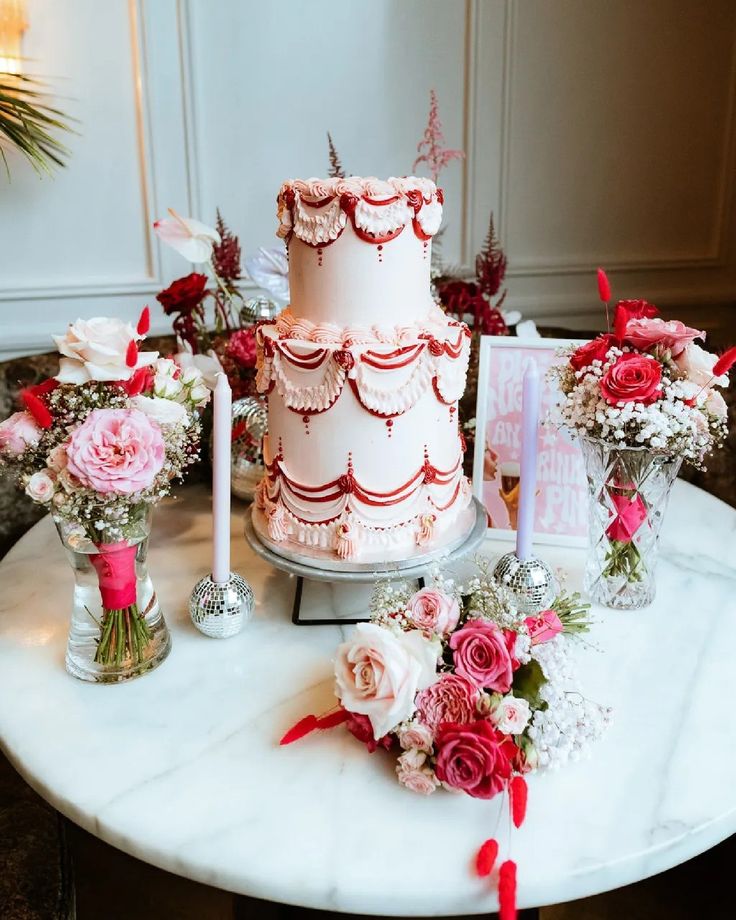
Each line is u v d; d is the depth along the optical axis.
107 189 2.69
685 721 1.18
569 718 1.07
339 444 1.33
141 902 1.82
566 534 1.66
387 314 1.36
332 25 2.73
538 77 2.92
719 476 2.00
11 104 2.31
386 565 1.31
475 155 2.92
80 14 2.54
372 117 2.84
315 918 1.40
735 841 1.52
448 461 1.43
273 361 1.35
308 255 1.35
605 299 1.37
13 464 1.25
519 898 0.93
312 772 1.09
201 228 1.74
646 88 3.02
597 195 3.09
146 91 2.62
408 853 0.96
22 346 2.72
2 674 1.29
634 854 0.96
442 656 1.10
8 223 2.64
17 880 1.31
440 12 2.79
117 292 2.76
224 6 2.64
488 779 0.97
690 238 3.22
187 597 1.50
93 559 1.22
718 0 2.99
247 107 2.74
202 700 1.23
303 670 1.30
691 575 1.56
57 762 1.11
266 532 1.43
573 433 1.37
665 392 1.29
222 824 1.01
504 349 1.65
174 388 1.29
